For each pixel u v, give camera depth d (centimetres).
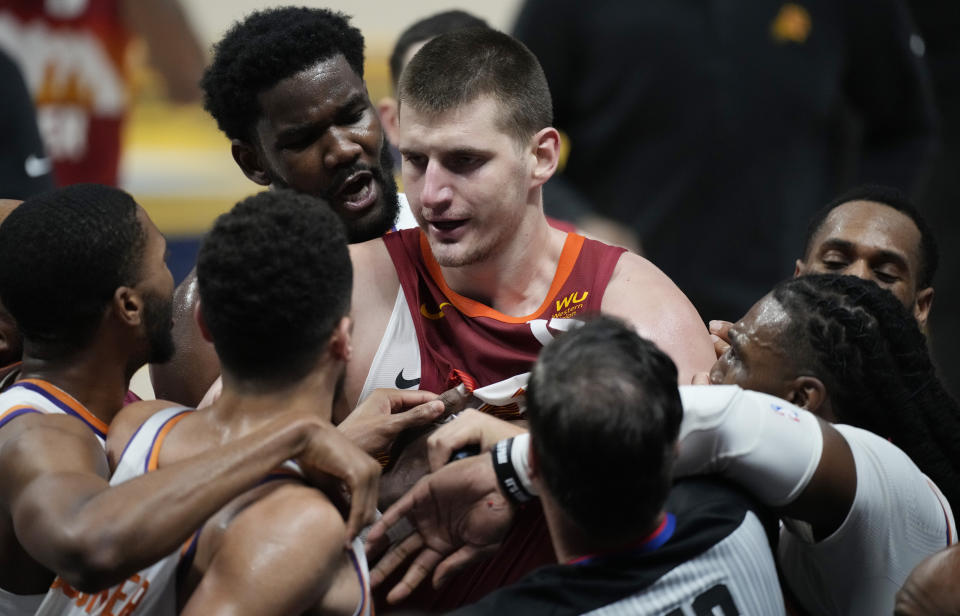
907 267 659
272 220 472
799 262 705
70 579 448
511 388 575
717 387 488
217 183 1494
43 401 518
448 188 552
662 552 444
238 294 464
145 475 454
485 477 507
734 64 962
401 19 1669
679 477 488
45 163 1049
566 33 971
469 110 544
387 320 593
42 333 523
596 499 429
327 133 654
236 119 675
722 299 993
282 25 654
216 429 482
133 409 516
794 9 962
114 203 527
